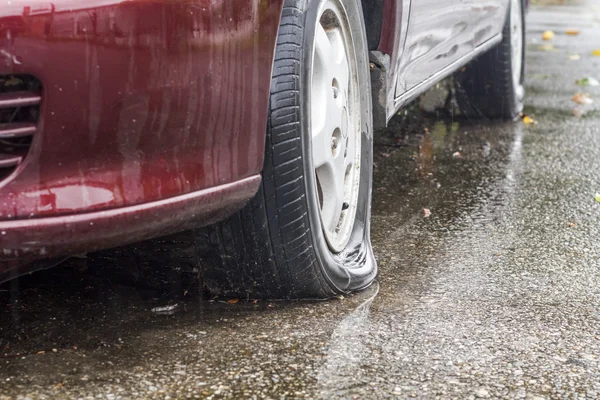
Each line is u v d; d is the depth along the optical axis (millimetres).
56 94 2430
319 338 3008
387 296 3477
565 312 3330
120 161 2576
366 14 4062
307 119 3139
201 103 2697
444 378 2717
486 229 4535
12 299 3305
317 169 3496
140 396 2557
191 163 2734
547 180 5676
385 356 2871
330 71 3479
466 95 7812
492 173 5875
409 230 4500
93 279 3516
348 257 3641
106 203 2541
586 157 6387
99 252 3426
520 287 3621
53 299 3311
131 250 3387
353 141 3830
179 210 2707
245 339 2982
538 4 21859
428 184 5555
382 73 4102
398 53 4230
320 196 3529
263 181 3066
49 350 2861
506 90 7633
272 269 3186
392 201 5117
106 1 2441
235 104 2828
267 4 2920
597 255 4098
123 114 2525
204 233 3127
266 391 2604
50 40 2389
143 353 2855
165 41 2553
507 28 7352
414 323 3178
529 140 7020
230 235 3119
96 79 2457
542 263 3961
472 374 2750
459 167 6047
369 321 3184
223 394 2578
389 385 2658
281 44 3100
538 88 9664
